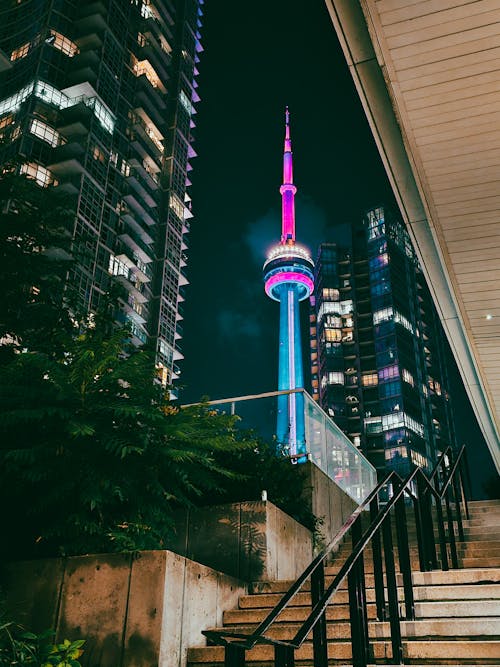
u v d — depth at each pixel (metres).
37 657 5.28
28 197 8.84
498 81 6.16
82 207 71.06
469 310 9.74
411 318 131.75
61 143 74.44
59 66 78.44
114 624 5.91
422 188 7.49
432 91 6.32
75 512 6.72
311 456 11.50
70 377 6.81
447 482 9.21
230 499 9.42
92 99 77.44
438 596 6.82
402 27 5.75
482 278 8.92
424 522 8.09
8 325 8.28
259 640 4.02
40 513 6.89
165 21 104.81
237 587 7.58
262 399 11.88
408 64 6.09
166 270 88.44
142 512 7.18
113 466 6.79
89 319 8.85
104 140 78.12
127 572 6.11
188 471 7.51
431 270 9.05
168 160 96.06
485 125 6.63
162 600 5.86
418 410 120.25
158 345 81.69
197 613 6.45
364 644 5.07
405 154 7.13
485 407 13.46
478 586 6.71
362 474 14.91
